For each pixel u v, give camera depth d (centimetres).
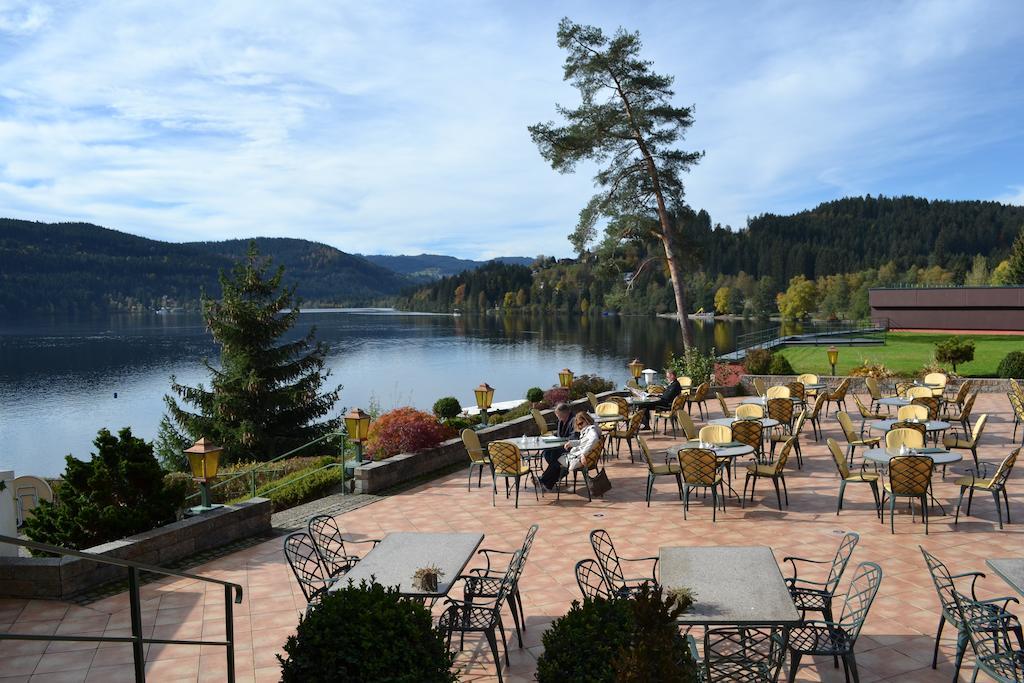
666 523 902
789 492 1038
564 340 8288
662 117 2383
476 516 966
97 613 654
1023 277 6719
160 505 816
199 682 520
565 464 1071
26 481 1145
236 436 2230
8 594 691
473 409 2470
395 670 361
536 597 668
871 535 823
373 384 5034
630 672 315
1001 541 788
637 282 2656
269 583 730
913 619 593
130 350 8350
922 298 4738
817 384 1811
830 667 518
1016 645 516
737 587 460
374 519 973
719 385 2231
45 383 5772
